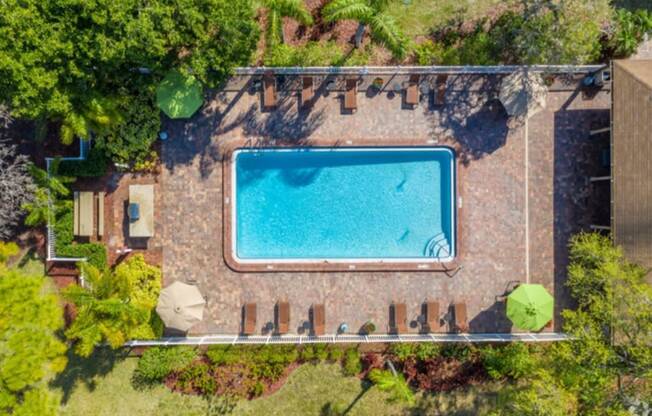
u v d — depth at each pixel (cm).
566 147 2177
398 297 2184
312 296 2184
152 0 1644
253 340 2134
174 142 2162
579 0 1919
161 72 1889
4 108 1831
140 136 2086
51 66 1675
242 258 2197
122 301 1947
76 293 1892
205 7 1697
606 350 1764
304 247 2208
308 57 2122
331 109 2158
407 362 2158
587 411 1891
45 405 1816
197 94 2031
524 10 2019
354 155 2200
